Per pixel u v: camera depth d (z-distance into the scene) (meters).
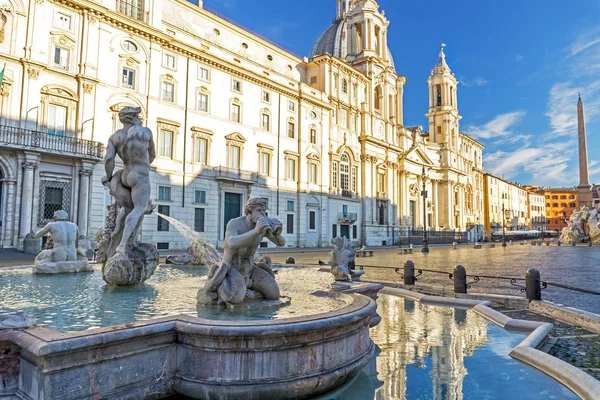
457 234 73.50
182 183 32.62
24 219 23.34
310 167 45.34
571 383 4.06
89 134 26.75
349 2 67.81
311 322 3.49
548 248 46.91
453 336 6.03
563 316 7.36
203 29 37.25
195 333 3.30
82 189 25.75
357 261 23.48
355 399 3.69
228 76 36.94
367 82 55.12
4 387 2.96
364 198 52.88
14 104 24.05
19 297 5.52
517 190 120.00
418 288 10.59
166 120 31.53
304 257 26.08
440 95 81.94
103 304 4.98
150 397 3.24
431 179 73.38
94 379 2.95
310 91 45.50
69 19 26.58
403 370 4.51
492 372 4.52
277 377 3.36
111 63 28.44
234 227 4.89
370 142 53.81
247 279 4.92
